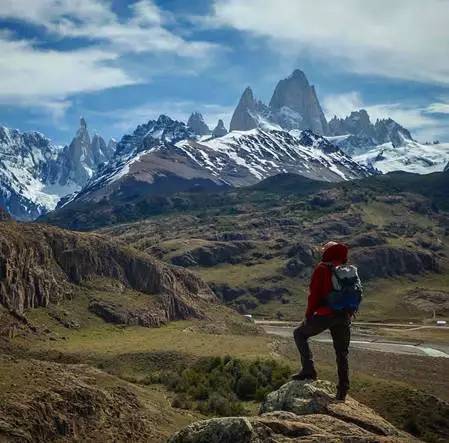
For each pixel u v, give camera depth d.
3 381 46.34
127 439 47.03
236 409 68.06
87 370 60.00
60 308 114.88
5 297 103.00
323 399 14.40
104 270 133.38
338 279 14.25
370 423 13.77
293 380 15.08
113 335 111.00
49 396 45.44
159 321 127.06
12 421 40.19
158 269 140.62
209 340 105.88
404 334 160.88
